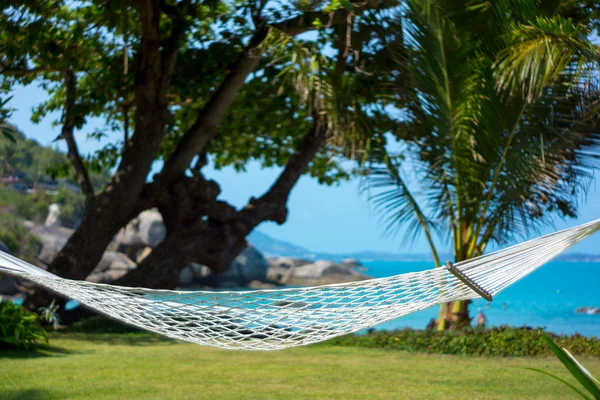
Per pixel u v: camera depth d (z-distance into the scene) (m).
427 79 9.07
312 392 6.33
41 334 9.10
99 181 50.12
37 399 5.74
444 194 10.09
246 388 6.50
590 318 24.25
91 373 7.08
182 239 12.88
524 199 9.48
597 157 9.20
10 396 5.82
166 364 7.89
